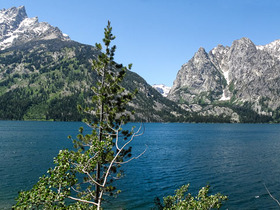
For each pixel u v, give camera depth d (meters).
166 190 42.84
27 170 55.28
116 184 45.88
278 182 49.16
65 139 125.06
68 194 14.92
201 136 174.12
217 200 22.23
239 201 37.75
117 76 23.62
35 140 119.62
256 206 35.75
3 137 131.88
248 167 64.00
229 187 45.34
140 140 140.38
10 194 38.41
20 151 83.94
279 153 90.31
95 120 23.05
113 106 23.30
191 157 79.44
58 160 14.98
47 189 14.27
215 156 82.19
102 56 23.44
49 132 167.00
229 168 62.47
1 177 48.78
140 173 55.19
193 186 45.50
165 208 23.98
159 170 58.78
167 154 85.44
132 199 38.03
